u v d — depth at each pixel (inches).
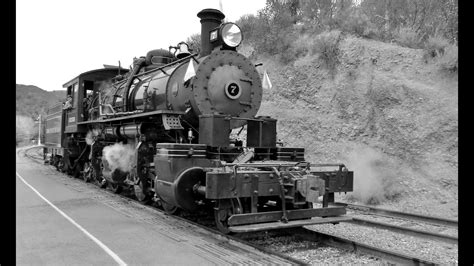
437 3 475.8
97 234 232.5
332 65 492.4
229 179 210.7
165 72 345.4
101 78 550.3
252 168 237.5
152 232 238.4
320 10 585.9
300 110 504.1
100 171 452.4
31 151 1592.0
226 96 285.4
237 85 290.5
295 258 189.9
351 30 511.8
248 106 298.0
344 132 443.8
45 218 274.8
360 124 432.8
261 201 271.6
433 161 363.9
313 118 482.3
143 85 382.9
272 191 224.4
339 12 561.6
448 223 280.5
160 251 199.8
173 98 309.9
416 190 359.3
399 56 446.3
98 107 483.8
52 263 181.2
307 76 515.8
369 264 186.1
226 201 227.5
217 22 316.5
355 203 383.9
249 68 302.4
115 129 389.7
